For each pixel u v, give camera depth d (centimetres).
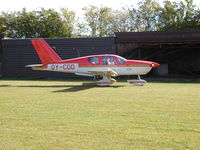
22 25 4434
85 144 495
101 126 608
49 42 2403
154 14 4884
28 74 2458
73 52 2378
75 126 609
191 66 2772
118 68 1516
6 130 584
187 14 4403
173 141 507
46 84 1652
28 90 1292
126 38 2256
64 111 769
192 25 4050
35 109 800
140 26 4978
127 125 615
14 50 2481
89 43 2355
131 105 858
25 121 657
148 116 701
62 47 2392
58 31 4603
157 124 621
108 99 983
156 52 2589
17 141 514
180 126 604
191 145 486
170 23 4278
